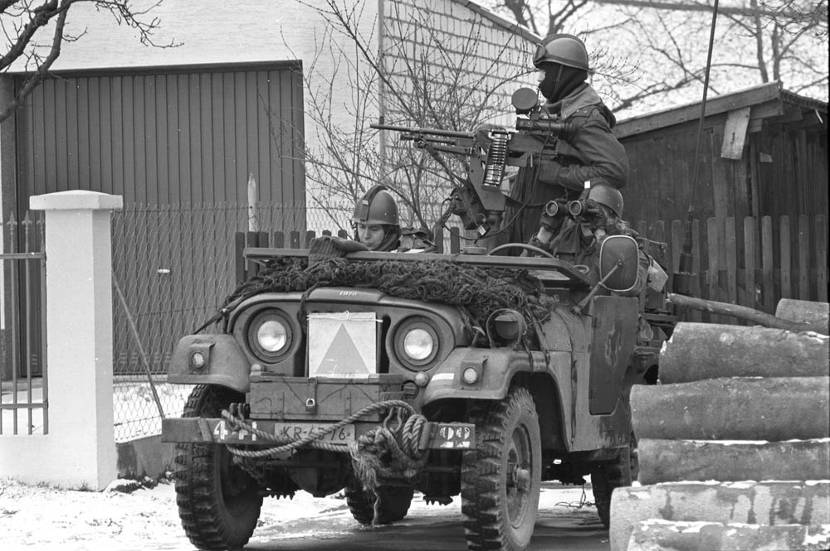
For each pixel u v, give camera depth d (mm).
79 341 14469
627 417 12641
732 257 19156
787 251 19469
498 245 13039
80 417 14445
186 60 21516
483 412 10555
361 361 10469
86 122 22188
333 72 21016
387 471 10391
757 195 21188
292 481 11703
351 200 20703
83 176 22188
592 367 11898
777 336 9328
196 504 11141
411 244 12500
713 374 9453
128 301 20969
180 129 21953
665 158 21406
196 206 21188
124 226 21281
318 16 21094
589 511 14500
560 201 12328
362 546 11922
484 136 13125
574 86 13086
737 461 9148
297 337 10703
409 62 21188
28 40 16719
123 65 21688
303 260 11219
